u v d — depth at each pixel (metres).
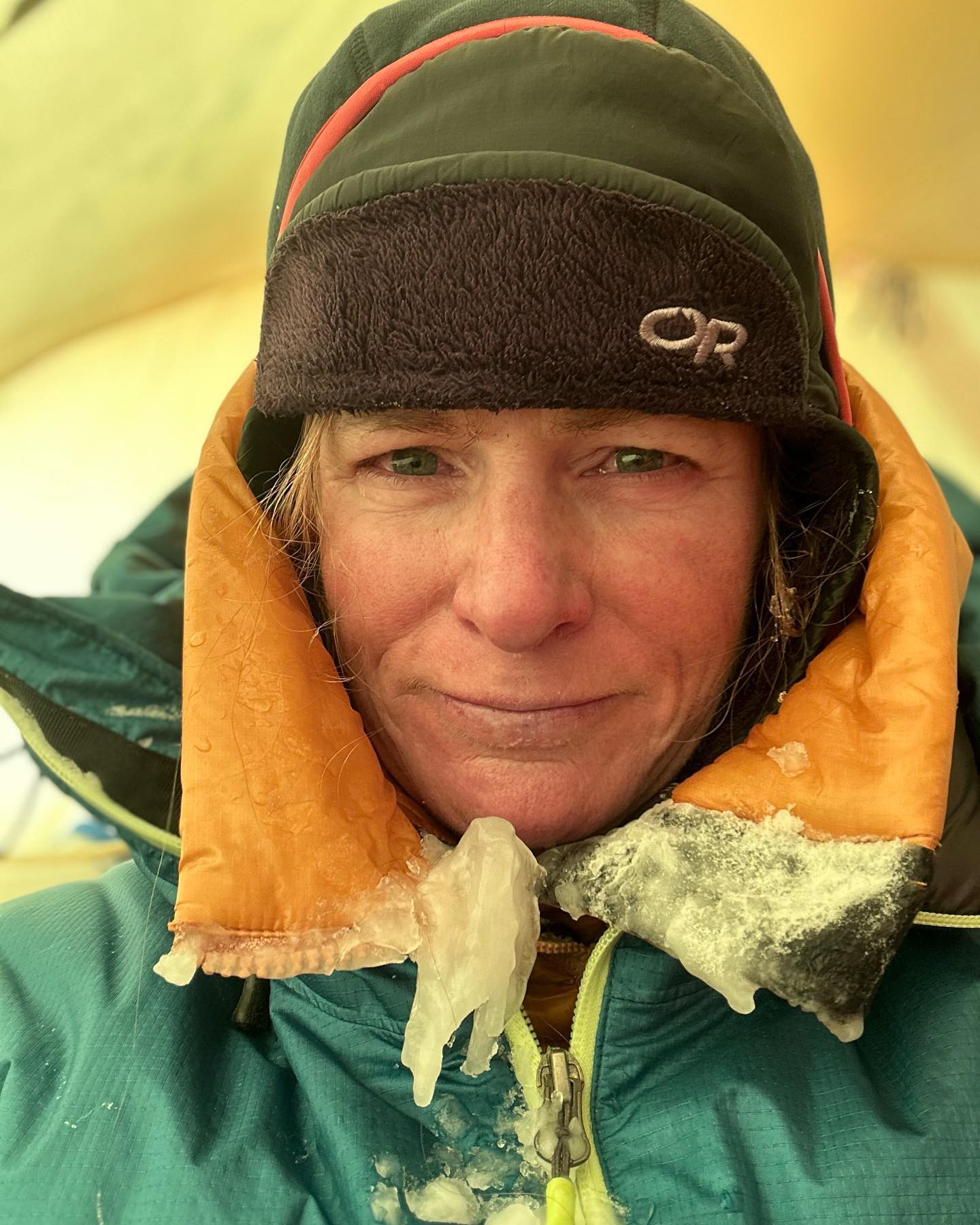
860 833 0.30
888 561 0.33
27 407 0.90
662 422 0.29
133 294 0.92
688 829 0.31
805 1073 0.31
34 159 0.82
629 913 0.30
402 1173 0.29
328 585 0.33
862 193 0.95
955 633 0.32
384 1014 0.32
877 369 0.94
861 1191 0.28
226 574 0.32
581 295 0.26
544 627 0.28
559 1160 0.29
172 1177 0.29
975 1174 0.29
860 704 0.32
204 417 0.90
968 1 0.83
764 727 0.33
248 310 0.95
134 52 0.79
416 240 0.27
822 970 0.29
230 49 0.80
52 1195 0.29
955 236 0.94
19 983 0.35
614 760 0.32
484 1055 0.29
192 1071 0.32
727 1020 0.33
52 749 0.37
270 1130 0.31
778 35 0.88
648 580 0.30
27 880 0.69
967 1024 0.32
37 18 0.77
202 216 0.88
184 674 0.31
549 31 0.28
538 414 0.28
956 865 0.33
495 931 0.29
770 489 0.33
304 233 0.28
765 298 0.28
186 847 0.29
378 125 0.29
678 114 0.28
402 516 0.30
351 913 0.29
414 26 0.32
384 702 0.32
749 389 0.28
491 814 0.31
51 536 0.83
